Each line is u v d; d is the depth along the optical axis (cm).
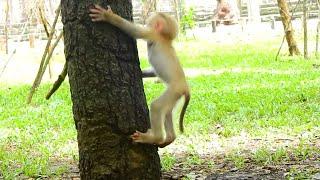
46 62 1609
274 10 4091
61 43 2892
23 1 3156
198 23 3866
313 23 3444
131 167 590
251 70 2225
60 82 787
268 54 2667
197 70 2355
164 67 598
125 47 588
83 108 588
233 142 1023
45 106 1558
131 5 610
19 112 1477
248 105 1415
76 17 579
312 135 1030
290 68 2202
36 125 1296
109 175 587
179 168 807
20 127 1288
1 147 1080
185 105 611
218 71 2281
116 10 585
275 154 841
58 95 1716
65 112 1440
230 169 781
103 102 581
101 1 577
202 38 3334
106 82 579
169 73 597
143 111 605
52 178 787
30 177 804
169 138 611
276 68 2231
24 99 1684
